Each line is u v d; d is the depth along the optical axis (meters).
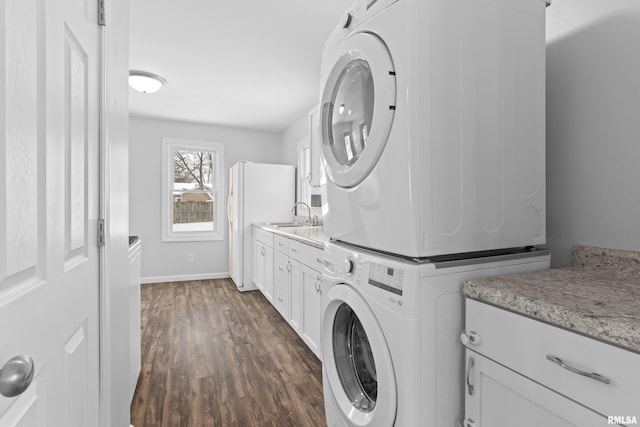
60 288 0.73
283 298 2.93
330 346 1.38
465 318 0.92
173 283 4.52
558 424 0.68
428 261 0.93
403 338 0.91
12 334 0.54
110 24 1.06
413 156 0.88
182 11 2.07
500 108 1.03
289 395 1.88
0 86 0.50
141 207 4.45
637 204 1.05
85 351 0.91
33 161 0.61
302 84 3.26
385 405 0.97
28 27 0.59
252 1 1.98
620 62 1.09
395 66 0.93
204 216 4.86
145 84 3.04
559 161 1.28
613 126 1.11
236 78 3.12
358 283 1.11
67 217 0.78
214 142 4.84
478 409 0.87
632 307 0.68
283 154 5.10
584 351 0.64
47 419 0.67
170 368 2.18
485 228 1.00
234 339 2.66
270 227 3.53
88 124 0.92
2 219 0.51
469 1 0.97
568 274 1.02
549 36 1.30
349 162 1.23
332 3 2.00
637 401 0.56
